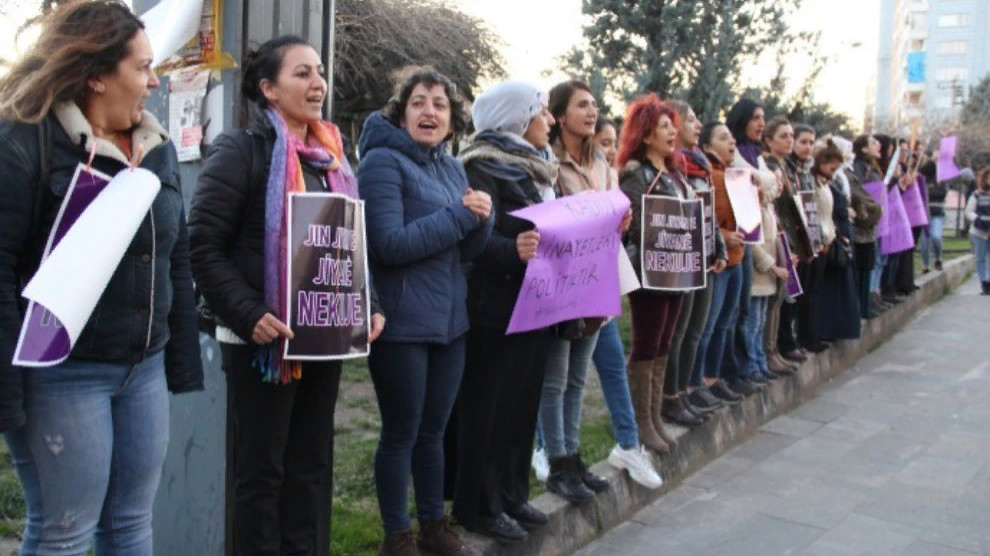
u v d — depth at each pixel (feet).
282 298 8.11
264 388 8.42
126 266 7.05
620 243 12.35
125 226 6.64
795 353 21.84
